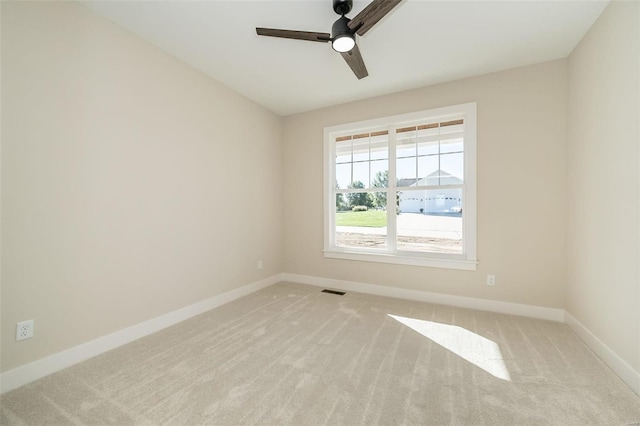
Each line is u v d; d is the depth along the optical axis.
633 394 1.50
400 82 2.99
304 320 2.56
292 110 3.86
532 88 2.62
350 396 1.49
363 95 3.35
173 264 2.51
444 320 2.55
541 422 1.30
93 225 1.95
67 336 1.81
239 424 1.29
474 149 2.84
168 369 1.76
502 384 1.59
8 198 1.57
